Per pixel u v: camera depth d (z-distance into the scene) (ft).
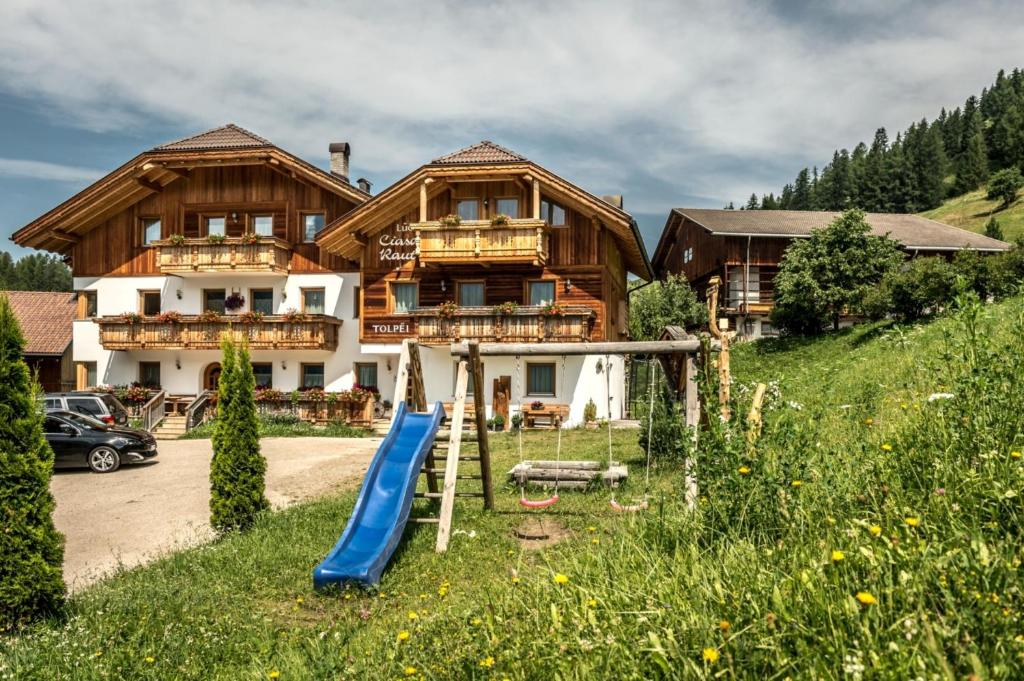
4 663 15.92
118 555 29.71
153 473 51.24
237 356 32.35
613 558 14.21
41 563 20.07
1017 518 10.28
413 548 26.03
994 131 363.97
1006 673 7.09
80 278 91.40
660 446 37.11
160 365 89.45
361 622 18.45
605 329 79.25
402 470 28.25
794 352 85.10
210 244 84.89
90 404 70.13
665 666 8.87
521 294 80.43
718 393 23.72
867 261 90.58
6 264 304.30
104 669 15.35
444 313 76.89
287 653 15.80
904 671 7.36
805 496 14.05
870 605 8.72
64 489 46.50
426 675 11.59
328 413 82.02
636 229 80.07
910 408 19.11
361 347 83.20
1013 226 241.76
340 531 28.53
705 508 14.97
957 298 15.92
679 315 111.24
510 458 48.57
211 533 32.17
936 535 10.31
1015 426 13.07
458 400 29.43
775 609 9.42
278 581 22.66
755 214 131.54
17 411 20.72
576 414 75.25
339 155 100.42
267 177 88.89
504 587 15.21
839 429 21.38
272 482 46.16
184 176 89.61
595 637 10.15
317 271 87.92
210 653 16.70
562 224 80.23
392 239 83.51
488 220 76.64
